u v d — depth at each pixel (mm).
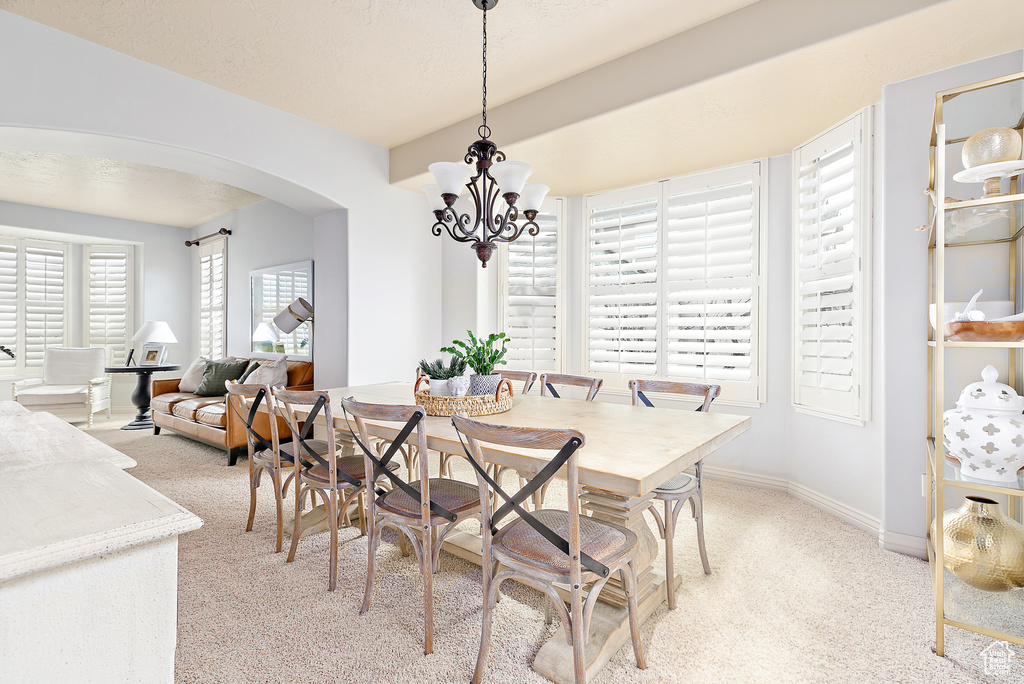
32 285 5660
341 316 3627
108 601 505
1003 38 1896
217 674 1440
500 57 2537
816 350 2836
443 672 1465
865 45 1943
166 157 2869
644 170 3436
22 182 4461
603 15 2180
